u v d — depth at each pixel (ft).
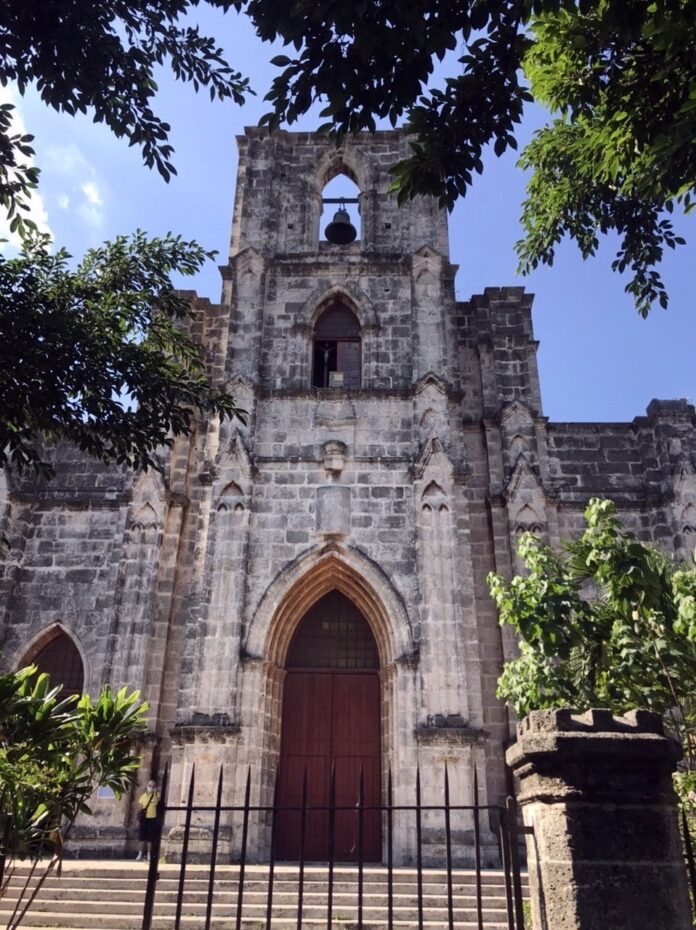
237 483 73.26
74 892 47.83
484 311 88.53
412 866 59.72
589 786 18.69
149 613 72.64
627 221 48.37
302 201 90.99
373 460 75.31
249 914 45.01
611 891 17.70
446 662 66.08
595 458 82.07
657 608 33.73
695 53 30.42
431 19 27.86
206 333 88.79
